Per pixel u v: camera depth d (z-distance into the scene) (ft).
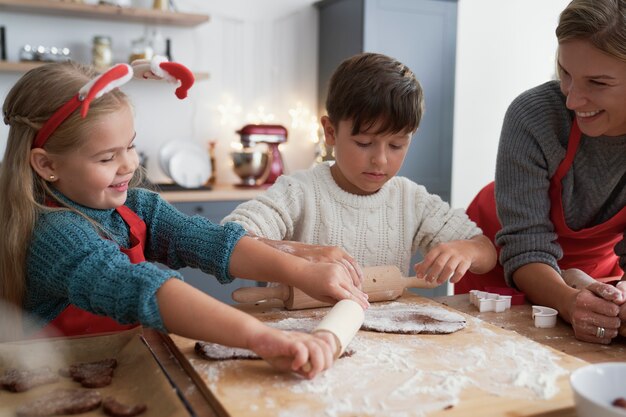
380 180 3.92
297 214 4.22
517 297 3.67
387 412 2.07
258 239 3.64
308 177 4.36
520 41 13.25
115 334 2.79
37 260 2.86
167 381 2.23
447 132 11.13
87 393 2.24
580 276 3.74
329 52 11.10
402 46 10.46
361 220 4.26
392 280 3.57
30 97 2.90
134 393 2.28
